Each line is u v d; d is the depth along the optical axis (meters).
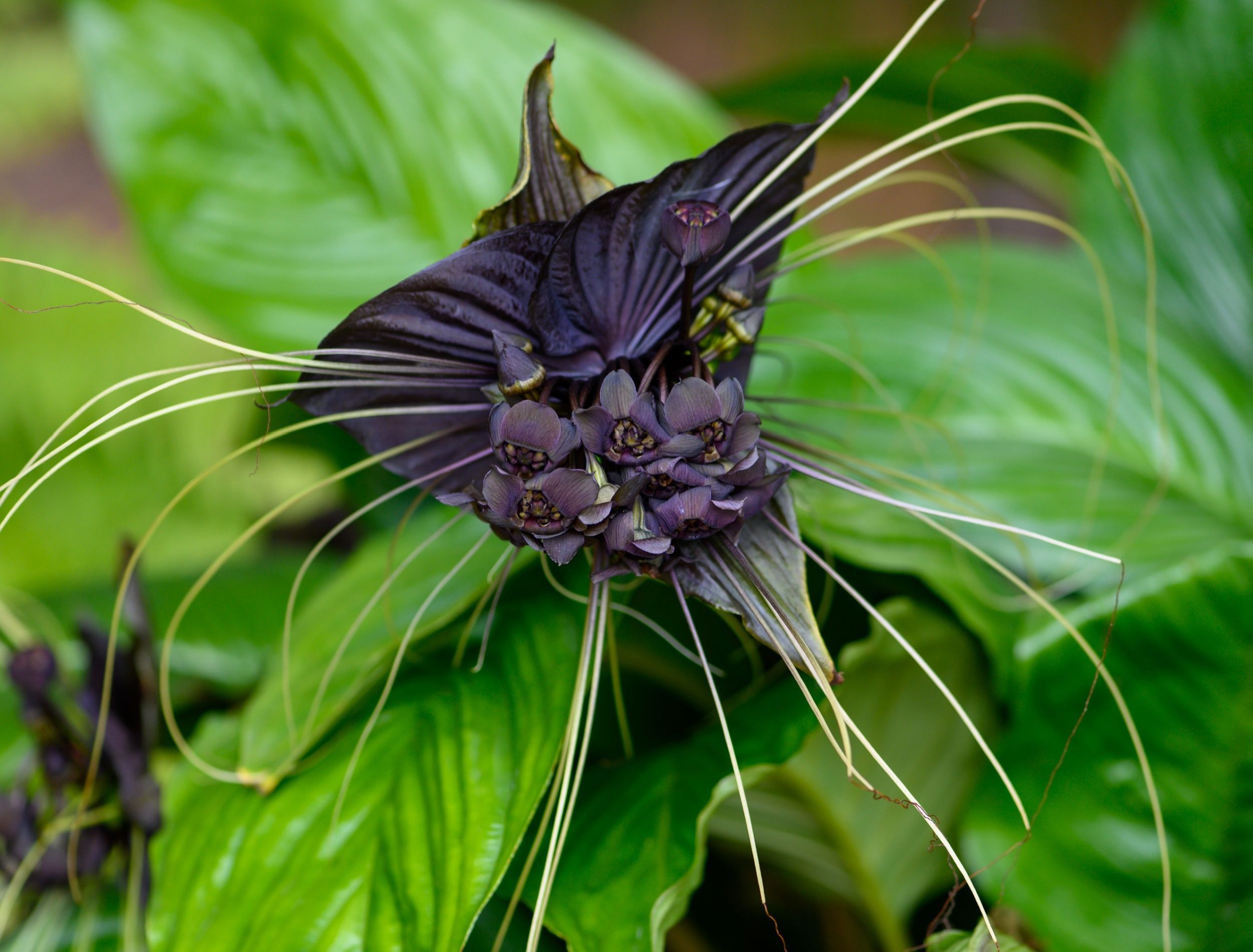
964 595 1.01
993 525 0.94
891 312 1.20
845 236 0.99
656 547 0.90
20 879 1.03
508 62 1.26
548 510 0.90
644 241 0.92
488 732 0.99
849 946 1.10
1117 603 0.96
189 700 1.21
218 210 1.24
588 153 1.24
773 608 0.92
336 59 1.27
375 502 0.96
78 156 6.74
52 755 1.04
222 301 1.21
